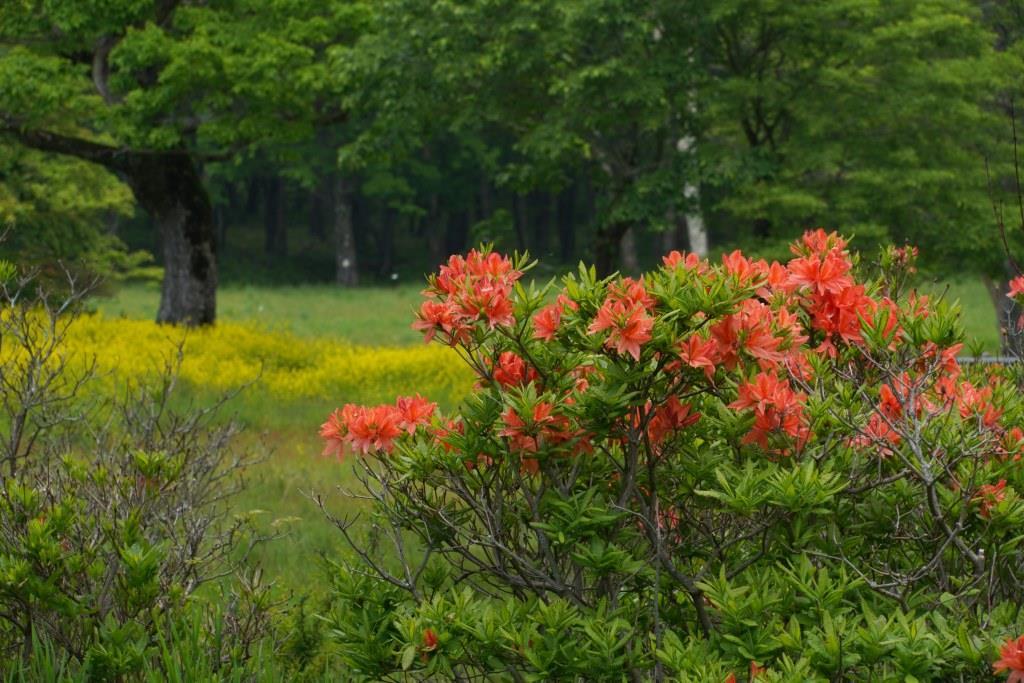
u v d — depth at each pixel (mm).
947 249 18234
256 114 22734
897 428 4129
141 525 5523
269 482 11141
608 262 22391
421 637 4039
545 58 19984
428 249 77125
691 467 4164
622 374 3959
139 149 22391
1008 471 4406
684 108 20219
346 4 23281
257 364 20891
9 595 5000
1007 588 4355
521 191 22641
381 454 4414
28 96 21250
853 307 4480
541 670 3854
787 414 4047
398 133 22719
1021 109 19062
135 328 22531
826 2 18844
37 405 5863
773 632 3691
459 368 19766
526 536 4453
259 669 5406
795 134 19297
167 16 23188
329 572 4801
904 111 18062
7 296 6066
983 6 20641
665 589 4418
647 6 19000
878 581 4246
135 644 5113
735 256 4027
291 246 76875
